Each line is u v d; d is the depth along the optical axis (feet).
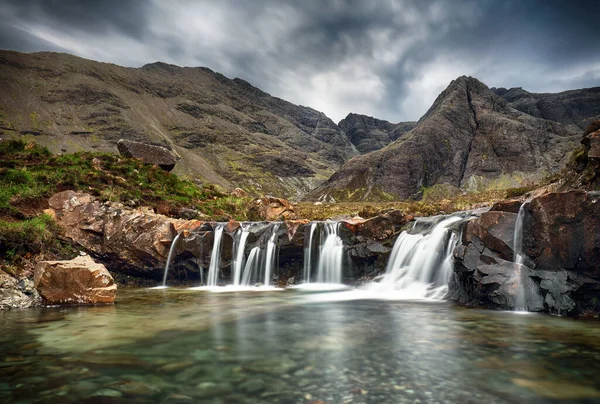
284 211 95.96
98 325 32.60
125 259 62.95
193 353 24.06
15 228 50.19
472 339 27.12
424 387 18.24
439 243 50.70
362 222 63.10
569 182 57.57
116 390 17.98
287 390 17.92
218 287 62.44
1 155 80.07
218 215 84.38
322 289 58.95
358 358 22.86
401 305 43.16
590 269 34.27
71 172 75.31
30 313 38.34
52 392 17.74
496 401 16.71
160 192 83.97
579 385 18.48
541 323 31.96
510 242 40.01
